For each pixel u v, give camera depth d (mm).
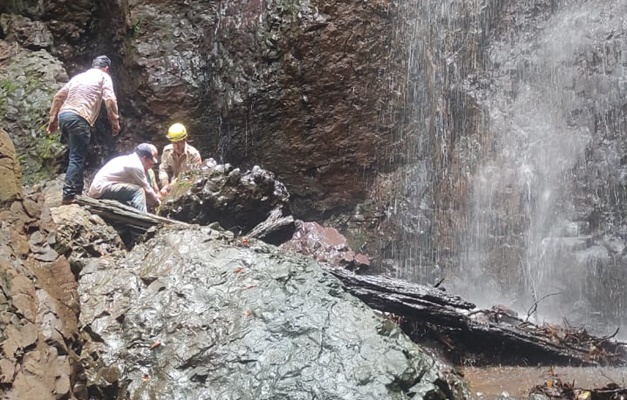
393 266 10656
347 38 10883
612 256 9898
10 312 5703
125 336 6133
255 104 11023
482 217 10594
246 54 11164
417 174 10953
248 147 11094
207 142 11336
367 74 10945
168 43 11539
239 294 6242
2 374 5324
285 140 10984
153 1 11672
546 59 10883
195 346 5898
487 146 10812
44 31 12227
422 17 11156
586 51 10719
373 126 10961
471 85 11031
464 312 7855
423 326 7668
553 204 10367
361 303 6172
